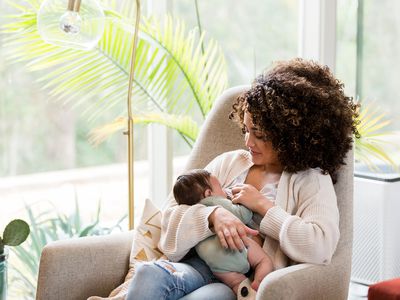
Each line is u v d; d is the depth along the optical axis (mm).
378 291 1843
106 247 2080
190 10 3080
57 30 2084
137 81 2801
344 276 1963
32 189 3162
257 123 2045
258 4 3270
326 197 2002
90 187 3301
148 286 1836
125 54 2740
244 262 1936
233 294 1928
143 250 2092
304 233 1900
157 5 2926
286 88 2025
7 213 3105
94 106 3133
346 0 3215
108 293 2088
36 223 2986
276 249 2016
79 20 2088
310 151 2025
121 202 3344
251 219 2057
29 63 2730
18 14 2818
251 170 2184
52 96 3125
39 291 1969
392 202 2826
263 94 2047
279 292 1730
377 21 3293
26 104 3076
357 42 3264
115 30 2689
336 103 2051
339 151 2053
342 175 2107
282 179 2076
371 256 2883
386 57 3312
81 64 2736
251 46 3262
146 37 2748
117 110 3176
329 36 3109
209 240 1968
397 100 3318
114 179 3338
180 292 1893
